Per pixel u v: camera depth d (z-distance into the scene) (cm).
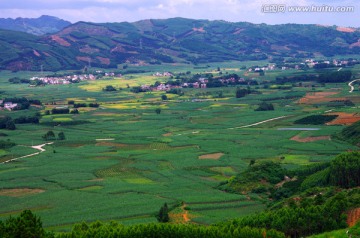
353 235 13462
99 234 14262
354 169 18975
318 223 15025
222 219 17838
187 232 14375
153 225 14675
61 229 17450
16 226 13700
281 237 14038
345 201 15700
